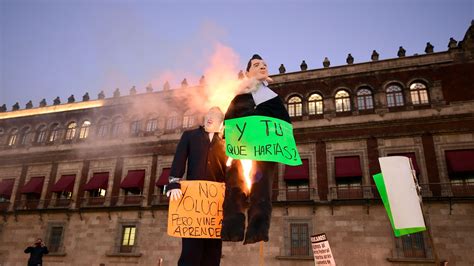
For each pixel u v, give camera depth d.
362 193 24.47
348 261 23.09
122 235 28.97
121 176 31.50
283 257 23.81
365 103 27.56
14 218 32.78
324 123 27.52
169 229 2.64
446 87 25.86
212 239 2.74
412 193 6.63
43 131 36.81
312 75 29.27
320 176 25.98
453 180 23.73
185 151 2.90
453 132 24.45
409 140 25.20
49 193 33.16
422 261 21.75
